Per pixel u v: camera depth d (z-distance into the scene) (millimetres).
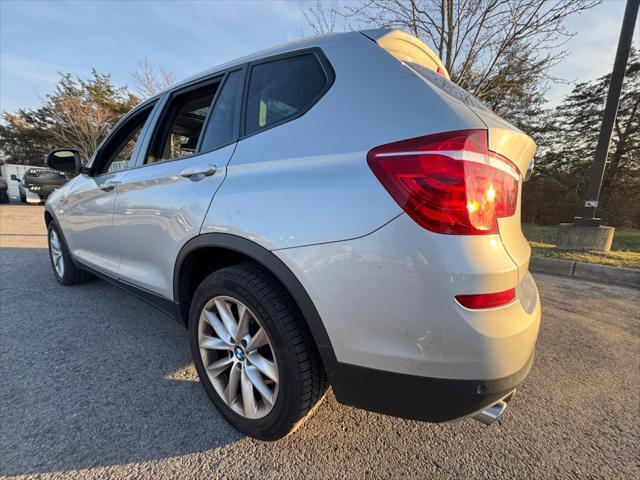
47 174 14891
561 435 1722
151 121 2371
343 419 1782
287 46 1724
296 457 1536
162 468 1457
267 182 1468
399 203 1165
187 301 1947
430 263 1126
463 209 1135
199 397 1919
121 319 2895
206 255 1849
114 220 2436
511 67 6871
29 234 7008
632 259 5090
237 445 1592
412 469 1496
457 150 1144
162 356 2328
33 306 3133
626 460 1570
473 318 1123
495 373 1154
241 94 1800
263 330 1482
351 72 1438
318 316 1300
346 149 1304
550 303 3654
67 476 1403
